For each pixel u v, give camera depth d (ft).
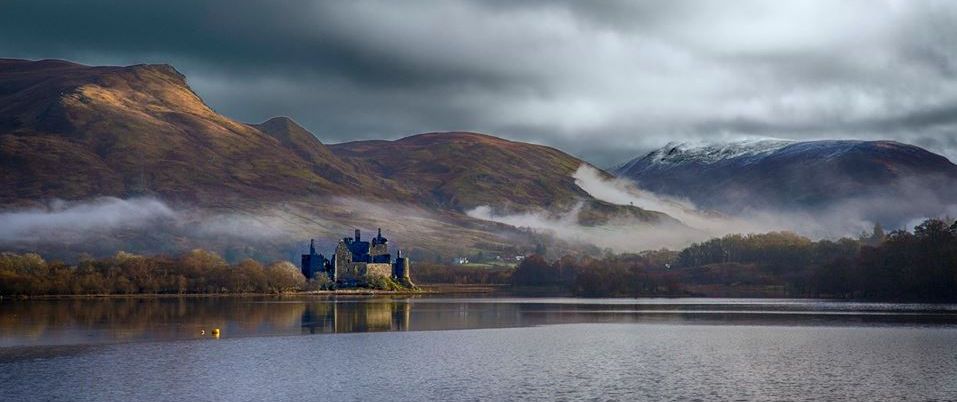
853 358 522.06
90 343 579.07
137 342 587.27
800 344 594.65
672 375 460.55
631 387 425.28
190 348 555.69
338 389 416.67
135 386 417.49
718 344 597.11
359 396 400.47
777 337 642.22
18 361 491.72
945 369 478.59
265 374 454.81
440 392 410.93
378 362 500.33
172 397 394.32
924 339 617.21
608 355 538.06
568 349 567.18
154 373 453.99
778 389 420.77
